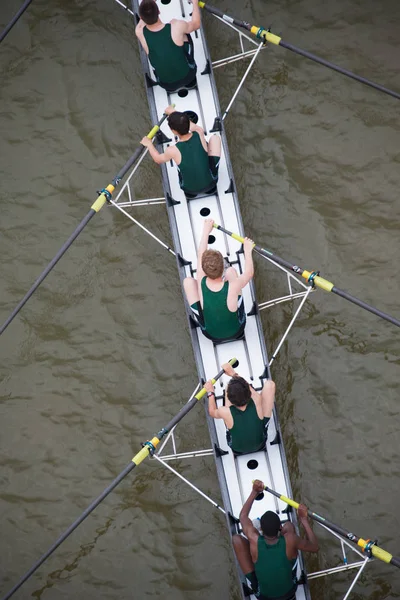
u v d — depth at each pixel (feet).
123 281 125.18
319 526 113.91
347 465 115.14
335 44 131.54
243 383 92.43
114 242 126.93
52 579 114.93
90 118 132.98
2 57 137.39
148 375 120.98
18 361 123.24
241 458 102.99
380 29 131.23
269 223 125.18
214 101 113.80
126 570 114.01
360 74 129.70
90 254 126.82
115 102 133.39
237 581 112.37
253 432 96.12
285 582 92.63
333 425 116.67
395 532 112.37
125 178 129.29
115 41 136.05
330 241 123.34
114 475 117.50
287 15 133.49
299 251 123.54
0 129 134.10
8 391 122.21
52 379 122.11
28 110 134.62
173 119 100.17
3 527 116.67
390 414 116.16
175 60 107.76
